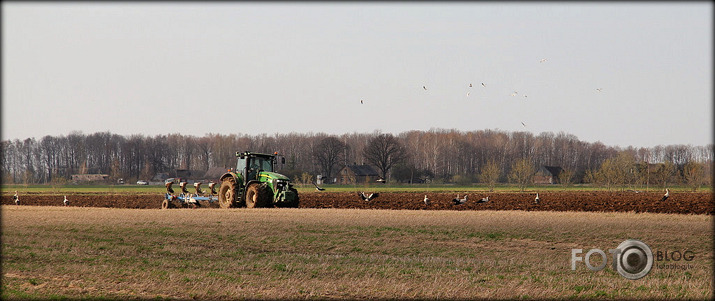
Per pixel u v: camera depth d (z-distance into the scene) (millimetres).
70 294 31969
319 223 55781
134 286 33594
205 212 65750
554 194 137000
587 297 31328
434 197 121250
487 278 35469
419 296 31531
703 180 164000
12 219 61969
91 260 41219
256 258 42188
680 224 53750
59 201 117062
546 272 37562
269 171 78875
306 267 38500
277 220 57656
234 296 31562
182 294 31953
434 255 43906
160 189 194250
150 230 53125
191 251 44500
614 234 49562
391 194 140250
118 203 108562
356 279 35125
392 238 49281
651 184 168625
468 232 51344
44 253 43625
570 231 51062
